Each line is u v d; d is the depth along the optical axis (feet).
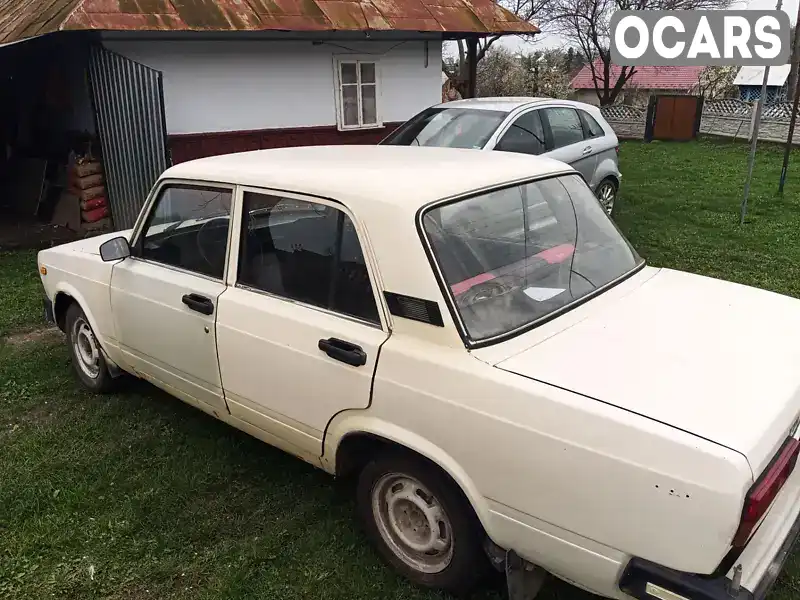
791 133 35.70
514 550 7.63
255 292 10.06
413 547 9.04
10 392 15.11
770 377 7.36
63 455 12.54
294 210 9.42
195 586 9.40
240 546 10.06
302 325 9.19
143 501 11.11
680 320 8.70
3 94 40.04
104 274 12.89
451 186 8.89
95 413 14.03
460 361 7.68
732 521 5.98
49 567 9.82
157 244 11.97
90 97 30.48
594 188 28.12
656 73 127.24
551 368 7.45
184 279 11.17
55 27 26.66
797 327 8.68
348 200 8.75
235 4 31.71
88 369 14.98
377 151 11.59
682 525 6.20
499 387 7.31
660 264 23.93
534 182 10.01
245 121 35.12
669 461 6.25
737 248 25.90
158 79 27.22
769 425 6.55
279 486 11.47
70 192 31.86
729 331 8.41
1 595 9.31
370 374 8.38
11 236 30.37
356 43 37.96
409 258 8.11
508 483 7.30
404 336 8.23
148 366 12.54
